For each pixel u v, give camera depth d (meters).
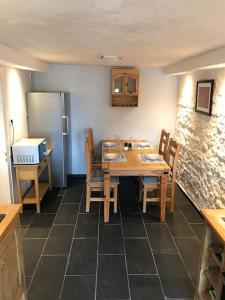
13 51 2.74
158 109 4.95
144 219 3.58
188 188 4.24
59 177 4.58
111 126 4.99
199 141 3.77
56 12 1.41
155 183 3.66
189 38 2.08
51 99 4.26
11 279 1.87
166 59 3.53
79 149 5.07
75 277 2.49
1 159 3.41
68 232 3.25
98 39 2.19
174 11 1.37
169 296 2.29
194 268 2.64
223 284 1.78
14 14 1.46
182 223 3.49
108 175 3.40
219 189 3.09
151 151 4.18
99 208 3.89
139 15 1.45
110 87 4.79
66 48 2.71
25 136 4.22
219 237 1.79
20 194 3.70
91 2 1.24
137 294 2.30
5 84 3.36
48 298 2.26
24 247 2.94
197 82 3.78
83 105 4.87
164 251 2.90
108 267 2.64
